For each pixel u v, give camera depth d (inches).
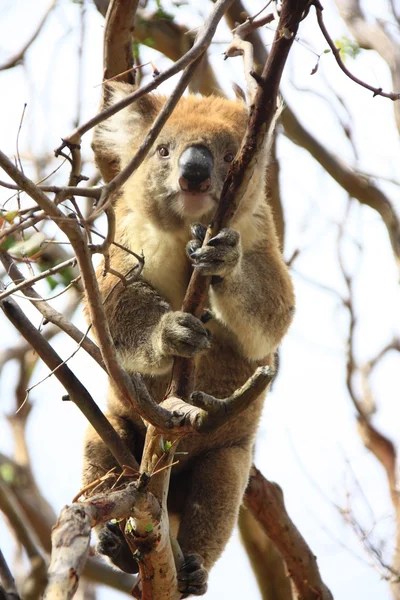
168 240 414.0
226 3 290.4
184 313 343.0
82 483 415.8
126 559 385.4
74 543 216.5
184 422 279.9
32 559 480.7
